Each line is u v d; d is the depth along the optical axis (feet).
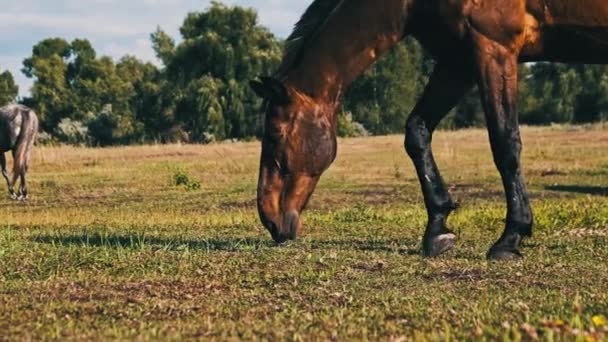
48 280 22.82
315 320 17.25
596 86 194.29
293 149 26.08
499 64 25.12
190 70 198.18
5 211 57.47
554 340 14.60
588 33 25.35
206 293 20.85
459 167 90.12
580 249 27.63
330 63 26.16
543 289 20.48
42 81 268.21
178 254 27.32
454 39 25.46
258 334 16.05
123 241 32.76
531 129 162.61
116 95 262.47
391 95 205.67
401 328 16.38
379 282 21.95
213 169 92.53
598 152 103.55
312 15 27.07
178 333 16.07
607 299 18.63
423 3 25.50
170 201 62.49
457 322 16.70
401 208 51.44
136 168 93.35
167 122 196.85
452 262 25.26
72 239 33.63
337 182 76.79
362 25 25.98
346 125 180.55
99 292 21.04
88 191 72.79
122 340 15.52
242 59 193.67
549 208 42.32
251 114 190.49
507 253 25.58
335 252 27.61
